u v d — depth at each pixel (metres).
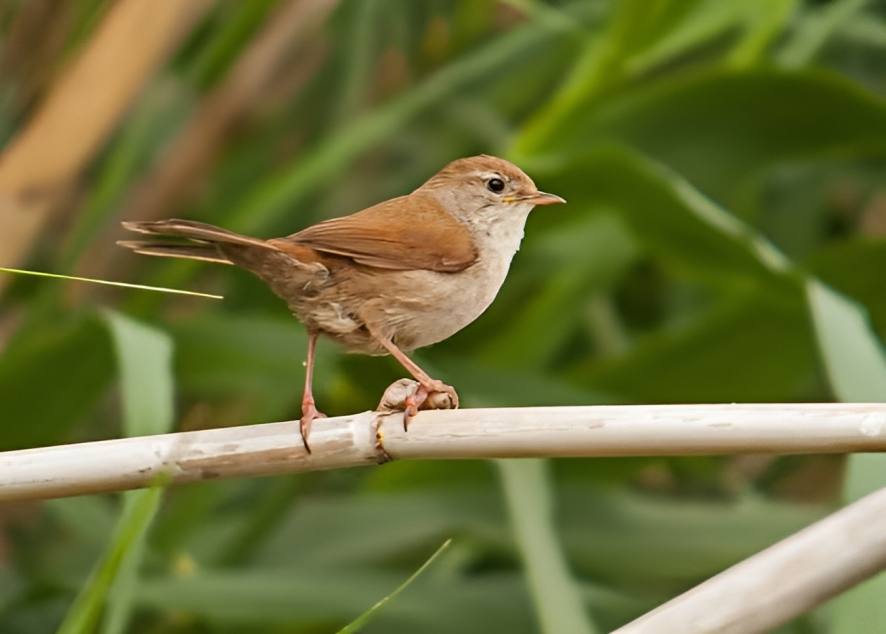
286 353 10.62
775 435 6.45
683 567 10.50
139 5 10.94
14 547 12.90
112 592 7.73
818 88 10.66
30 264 13.12
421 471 11.48
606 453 6.63
